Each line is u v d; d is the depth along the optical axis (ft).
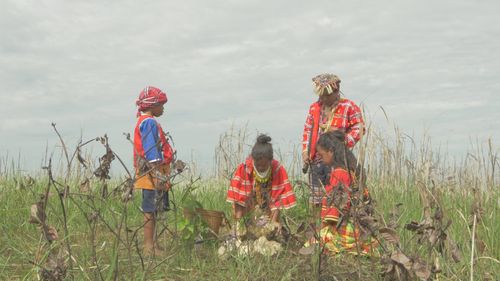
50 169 12.64
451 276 14.93
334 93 20.25
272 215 18.07
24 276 14.92
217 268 15.94
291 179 25.16
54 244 13.17
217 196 24.80
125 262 16.31
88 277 13.96
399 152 24.07
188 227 16.63
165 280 15.01
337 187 13.52
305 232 13.97
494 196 19.72
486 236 16.81
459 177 22.26
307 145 20.68
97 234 19.43
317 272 14.33
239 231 17.40
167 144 17.98
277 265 15.56
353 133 20.17
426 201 12.78
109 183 23.93
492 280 14.84
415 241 15.87
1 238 18.75
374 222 12.93
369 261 16.01
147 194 17.51
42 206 12.51
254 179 18.44
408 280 12.37
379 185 23.58
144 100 18.03
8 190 24.03
